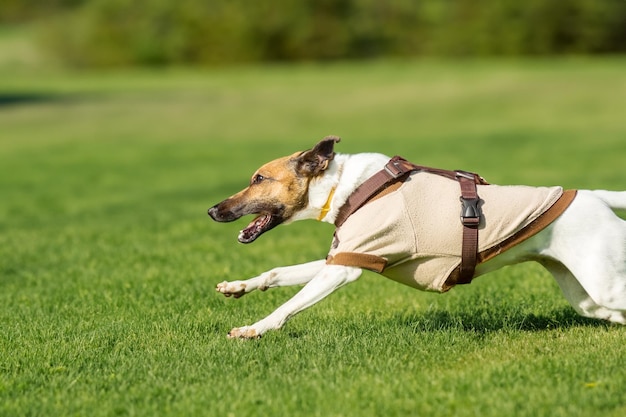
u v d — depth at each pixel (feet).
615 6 180.14
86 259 32.83
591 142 76.59
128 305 24.58
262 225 19.69
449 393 16.05
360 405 15.75
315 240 36.06
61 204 53.47
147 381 17.38
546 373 17.06
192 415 15.65
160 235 38.29
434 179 18.81
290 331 20.95
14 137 97.91
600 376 16.78
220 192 56.08
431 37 190.29
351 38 193.88
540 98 111.65
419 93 122.42
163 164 73.97
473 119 101.09
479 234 18.33
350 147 79.51
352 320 22.16
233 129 100.73
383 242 18.39
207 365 18.22
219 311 23.50
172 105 122.42
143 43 199.52
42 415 15.89
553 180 52.47
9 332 21.71
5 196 57.88
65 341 20.65
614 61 164.55
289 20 193.77
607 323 20.80
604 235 18.01
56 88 149.18
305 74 159.43
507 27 184.44
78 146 89.45
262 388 16.70
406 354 18.54
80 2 246.47
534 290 25.31
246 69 182.70
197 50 198.18
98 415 15.88
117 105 124.06
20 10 319.68
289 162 19.39
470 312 22.82
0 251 35.53
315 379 17.07
